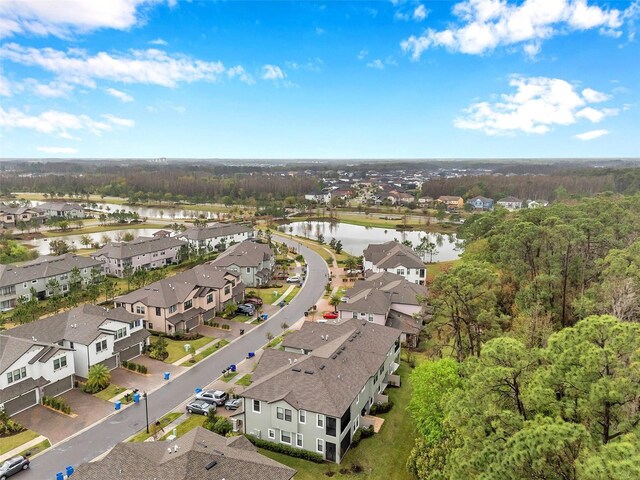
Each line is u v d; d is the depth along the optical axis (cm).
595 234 5222
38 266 7869
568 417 2191
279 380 3844
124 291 8006
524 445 1920
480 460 2166
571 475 1873
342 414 3466
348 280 9250
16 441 3706
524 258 5578
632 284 3678
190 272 7231
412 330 6128
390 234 15488
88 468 2752
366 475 3394
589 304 3969
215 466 2722
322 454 3562
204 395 4400
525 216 6625
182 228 14012
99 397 4462
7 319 6600
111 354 5031
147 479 2616
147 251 9588
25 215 14738
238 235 12425
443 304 4531
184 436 3144
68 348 4750
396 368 5212
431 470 2986
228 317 6888
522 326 4266
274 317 6962
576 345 2186
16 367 4156
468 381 2717
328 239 14338
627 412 2028
